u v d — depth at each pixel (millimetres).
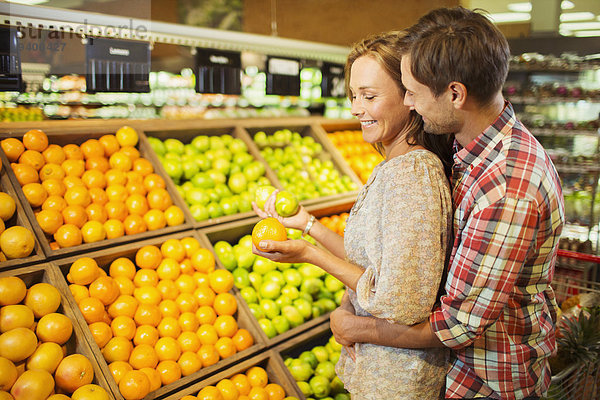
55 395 1410
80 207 1919
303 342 2350
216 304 2074
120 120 2502
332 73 3766
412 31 1255
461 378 1360
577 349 2193
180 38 2609
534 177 1146
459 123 1222
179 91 4113
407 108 1372
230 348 1975
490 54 1102
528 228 1128
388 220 1238
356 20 6172
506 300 1170
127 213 2098
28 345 1423
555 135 4781
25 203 1810
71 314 1622
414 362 1345
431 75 1140
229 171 2783
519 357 1293
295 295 2488
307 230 1758
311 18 6328
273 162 3045
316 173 3287
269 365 2105
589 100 4516
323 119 3598
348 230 1436
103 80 2283
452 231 1327
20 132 2045
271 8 6016
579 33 5152
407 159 1289
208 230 2324
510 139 1201
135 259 2043
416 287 1202
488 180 1165
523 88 4941
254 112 4340
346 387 1493
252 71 4293
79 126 2250
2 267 1615
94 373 1562
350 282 1357
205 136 2832
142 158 2387
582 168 4488
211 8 5547
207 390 1780
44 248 1755
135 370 1642
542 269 1273
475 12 1170
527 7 5352
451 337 1226
